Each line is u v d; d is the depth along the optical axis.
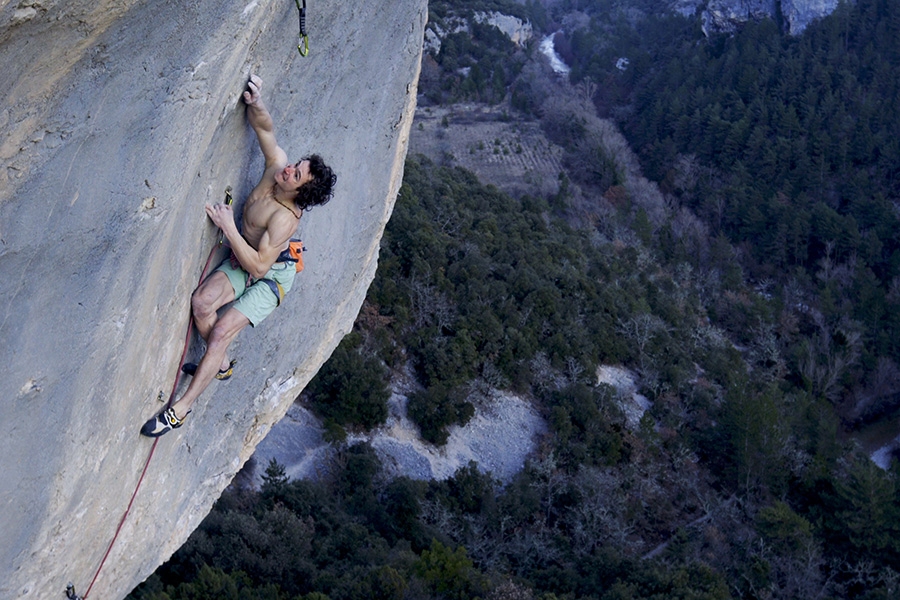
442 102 89.31
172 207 4.21
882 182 71.12
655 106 82.75
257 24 4.39
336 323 7.58
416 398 33.94
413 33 6.66
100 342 4.08
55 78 3.30
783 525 30.91
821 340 52.88
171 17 3.65
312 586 22.14
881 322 54.03
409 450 32.72
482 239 44.72
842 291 58.25
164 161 3.99
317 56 5.51
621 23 108.94
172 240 4.46
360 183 6.89
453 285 39.56
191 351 5.39
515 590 22.66
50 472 4.11
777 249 63.75
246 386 6.46
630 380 41.03
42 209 3.49
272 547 23.36
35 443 3.94
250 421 6.82
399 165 7.58
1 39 3.01
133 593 20.53
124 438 4.79
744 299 56.59
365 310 36.66
